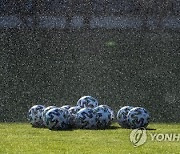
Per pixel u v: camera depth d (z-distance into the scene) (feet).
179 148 97.04
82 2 275.59
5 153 92.32
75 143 102.42
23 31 262.67
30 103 203.72
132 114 124.98
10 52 253.24
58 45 261.24
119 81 237.25
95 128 124.16
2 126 131.13
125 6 275.59
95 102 140.46
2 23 264.52
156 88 225.56
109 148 96.89
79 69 250.78
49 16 270.67
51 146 99.04
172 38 263.08
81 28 271.49
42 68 247.50
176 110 189.37
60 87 231.09
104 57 257.55
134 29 269.44
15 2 266.98
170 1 268.82
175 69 244.42
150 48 262.06
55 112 122.11
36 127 128.57
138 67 248.73
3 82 225.76
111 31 270.87
